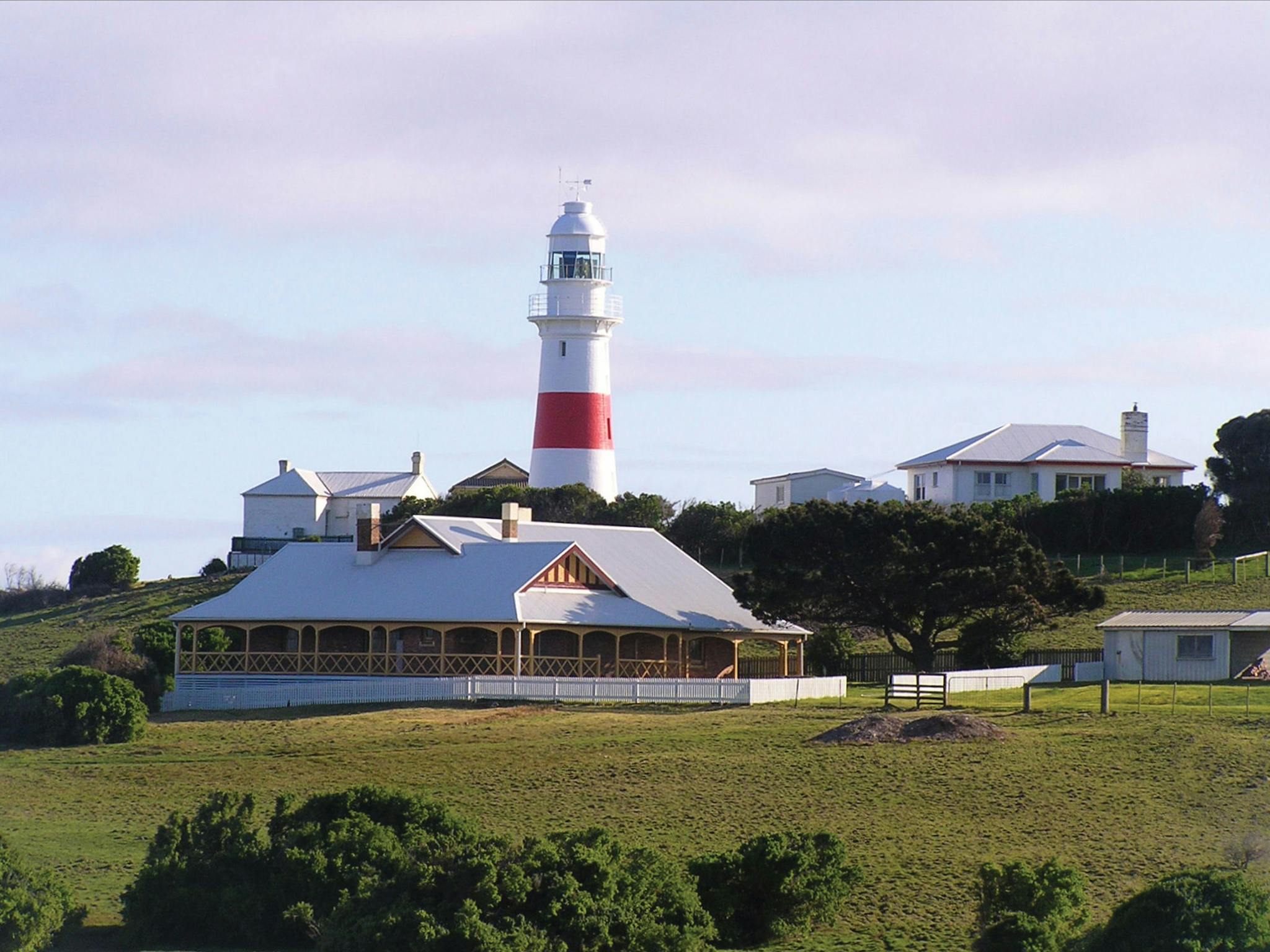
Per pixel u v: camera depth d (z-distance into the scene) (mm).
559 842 46531
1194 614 94062
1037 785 64688
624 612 94438
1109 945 43500
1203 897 43500
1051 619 103438
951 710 78938
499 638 89938
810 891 49688
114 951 47406
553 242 127750
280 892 48250
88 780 69750
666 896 46062
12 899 46625
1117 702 80188
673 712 80875
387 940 42938
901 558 92500
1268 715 75375
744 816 61812
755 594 94875
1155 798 62812
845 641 100000
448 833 50562
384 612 92438
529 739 74062
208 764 72125
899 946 48688
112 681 79000
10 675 115125
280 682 92812
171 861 49344
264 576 97938
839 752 69562
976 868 55688
